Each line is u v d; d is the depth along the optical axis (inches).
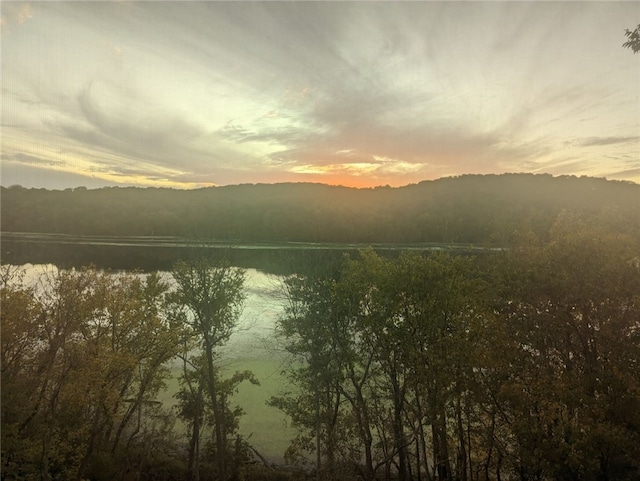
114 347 1032.8
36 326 856.3
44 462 781.9
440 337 860.6
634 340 662.5
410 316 927.7
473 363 775.1
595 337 697.0
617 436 586.2
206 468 1137.4
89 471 957.2
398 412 959.6
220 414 1179.3
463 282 939.3
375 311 976.9
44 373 840.9
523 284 751.7
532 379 685.3
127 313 1026.1
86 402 877.8
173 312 1206.3
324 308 1059.9
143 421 1288.1
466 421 988.6
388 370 1039.0
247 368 1577.3
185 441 1300.4
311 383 1059.9
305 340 1071.0
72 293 917.2
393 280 948.6
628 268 670.5
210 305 1171.9
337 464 958.4
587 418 601.9
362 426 1007.0
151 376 1139.9
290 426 1261.1
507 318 779.4
